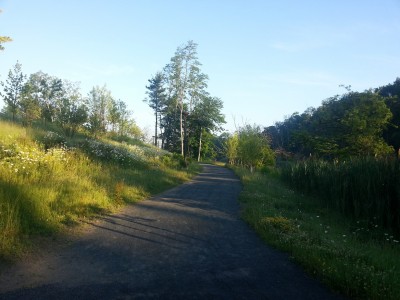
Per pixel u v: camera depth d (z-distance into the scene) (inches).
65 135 895.1
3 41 776.3
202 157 3068.4
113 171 642.8
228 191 687.7
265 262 253.4
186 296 184.5
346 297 196.5
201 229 346.9
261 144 1536.7
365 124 1009.5
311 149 1242.6
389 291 192.4
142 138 2080.5
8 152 482.9
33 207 302.8
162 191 608.4
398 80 1763.0
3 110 1064.2
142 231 321.1
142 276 211.0
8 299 169.2
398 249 331.0
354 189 494.0
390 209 420.8
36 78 1070.4
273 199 578.2
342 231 387.2
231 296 188.9
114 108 1459.2
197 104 2345.0
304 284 213.5
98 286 191.6
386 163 467.5
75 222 323.9
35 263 221.1
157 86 2832.2
